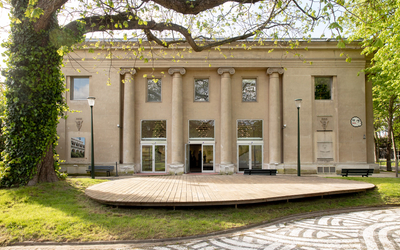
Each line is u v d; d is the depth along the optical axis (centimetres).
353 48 2103
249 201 779
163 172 2119
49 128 933
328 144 2119
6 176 858
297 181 1203
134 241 582
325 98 2164
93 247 557
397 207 948
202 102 2161
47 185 886
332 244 578
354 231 671
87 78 2142
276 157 2066
